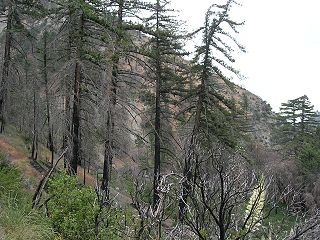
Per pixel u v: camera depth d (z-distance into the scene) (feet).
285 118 164.45
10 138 87.56
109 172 61.98
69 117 55.26
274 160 120.57
